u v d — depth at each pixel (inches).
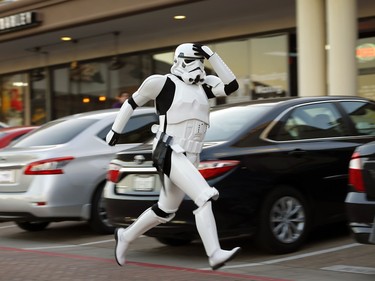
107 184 297.0
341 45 455.2
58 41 776.9
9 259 293.6
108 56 797.9
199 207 222.2
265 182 269.1
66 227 400.5
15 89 947.3
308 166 284.7
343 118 311.4
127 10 601.9
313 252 284.0
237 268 258.2
